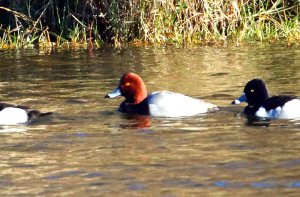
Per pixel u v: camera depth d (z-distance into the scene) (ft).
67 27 75.36
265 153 37.78
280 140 40.11
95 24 75.20
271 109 45.68
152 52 70.18
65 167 36.76
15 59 68.23
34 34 74.84
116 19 74.13
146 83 56.85
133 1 73.92
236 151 38.32
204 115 46.57
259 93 46.70
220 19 74.33
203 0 73.92
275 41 74.33
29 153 39.19
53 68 63.41
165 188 33.24
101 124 44.88
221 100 50.44
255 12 76.23
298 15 76.64
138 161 37.27
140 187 33.50
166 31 74.59
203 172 35.17
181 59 66.39
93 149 39.58
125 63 65.10
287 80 56.18
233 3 74.33
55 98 51.85
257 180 33.81
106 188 33.55
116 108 48.88
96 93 53.26
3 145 40.78
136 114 47.19
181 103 46.98
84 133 42.80
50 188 33.86
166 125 44.24
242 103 49.34
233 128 43.04
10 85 56.75
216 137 41.16
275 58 65.62
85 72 61.36
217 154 37.88
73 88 55.06
